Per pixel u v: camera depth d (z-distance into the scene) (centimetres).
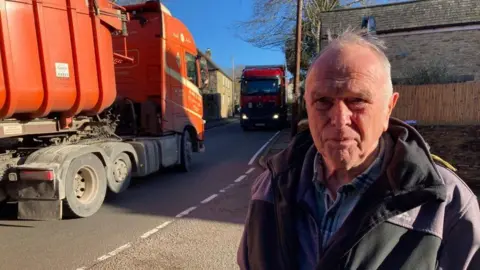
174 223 524
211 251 421
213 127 2791
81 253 418
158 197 681
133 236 471
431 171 125
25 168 488
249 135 2003
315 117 135
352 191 136
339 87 127
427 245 119
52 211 495
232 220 536
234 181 823
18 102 466
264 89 2222
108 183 612
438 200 122
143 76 844
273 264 142
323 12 1920
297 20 1325
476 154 709
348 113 129
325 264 124
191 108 988
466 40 1598
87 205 553
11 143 541
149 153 767
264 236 147
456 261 122
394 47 1703
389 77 136
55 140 584
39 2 484
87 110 601
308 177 148
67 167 512
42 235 479
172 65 882
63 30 521
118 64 848
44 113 511
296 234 140
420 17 1695
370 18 1780
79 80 546
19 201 500
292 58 2470
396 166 126
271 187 154
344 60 128
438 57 1641
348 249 122
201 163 1092
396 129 141
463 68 1605
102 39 600
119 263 390
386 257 120
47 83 493
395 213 121
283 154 163
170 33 873
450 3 1683
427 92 922
